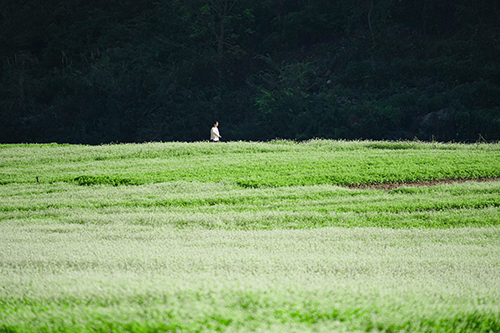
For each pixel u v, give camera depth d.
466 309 14.36
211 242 27.22
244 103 124.81
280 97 115.62
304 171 49.28
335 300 14.58
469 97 102.00
